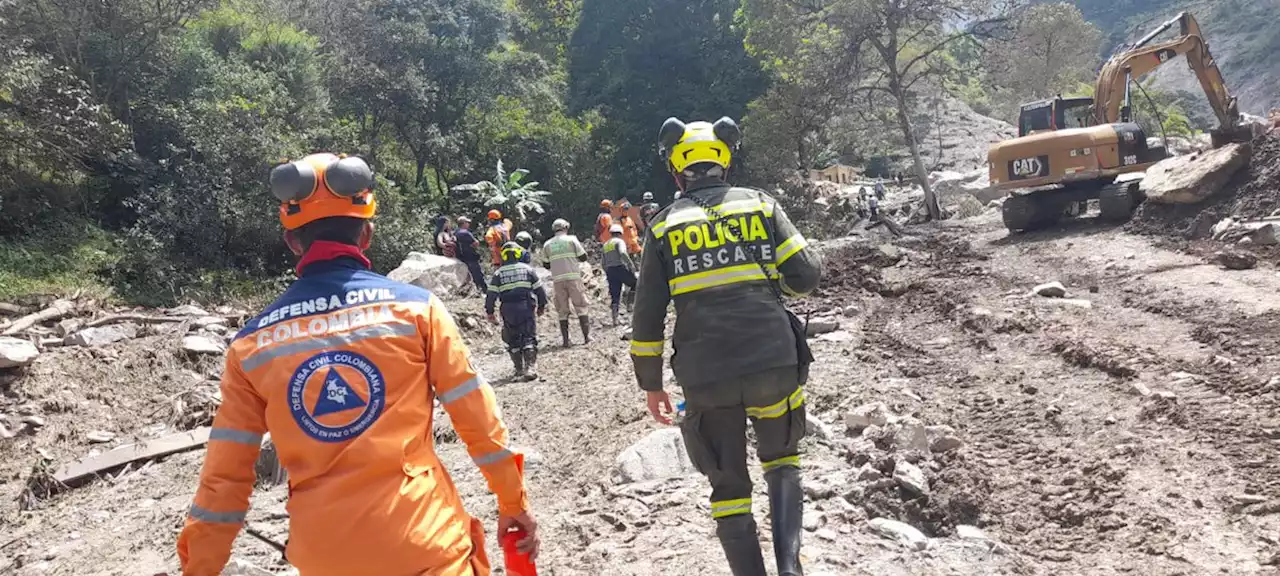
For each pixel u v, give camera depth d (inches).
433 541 91.8
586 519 217.0
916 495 217.5
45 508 307.1
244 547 228.2
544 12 2506.2
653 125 1948.8
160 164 880.9
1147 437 251.8
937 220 1136.2
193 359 466.9
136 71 912.3
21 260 679.1
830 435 257.4
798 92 1429.6
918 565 182.5
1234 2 6028.5
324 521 89.7
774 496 143.9
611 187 1764.3
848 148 2244.1
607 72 2033.7
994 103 2856.8
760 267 144.2
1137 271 509.7
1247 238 530.9
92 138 750.5
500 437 98.3
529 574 101.5
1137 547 193.3
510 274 420.8
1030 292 484.1
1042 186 778.8
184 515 275.3
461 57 1508.4
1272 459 227.8
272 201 881.5
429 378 97.5
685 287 143.3
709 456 144.7
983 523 210.7
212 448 93.8
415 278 693.9
